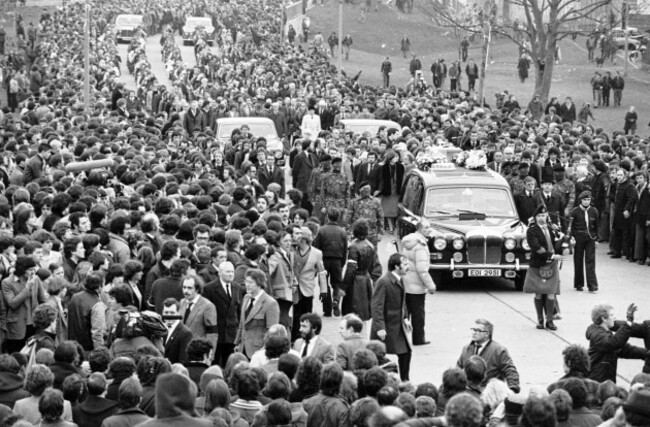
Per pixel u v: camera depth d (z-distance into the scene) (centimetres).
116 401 1538
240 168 3850
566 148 4231
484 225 3155
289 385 1505
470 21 9762
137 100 6175
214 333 2053
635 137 5028
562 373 2366
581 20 10788
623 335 1936
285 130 5672
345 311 2681
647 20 10662
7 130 4203
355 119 5356
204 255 2259
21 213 2562
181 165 3553
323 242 2734
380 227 3312
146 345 1758
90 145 3822
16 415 1423
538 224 2712
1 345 2166
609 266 3544
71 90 6100
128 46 10375
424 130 4875
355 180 4178
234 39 10469
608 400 1441
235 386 1521
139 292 2147
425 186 3272
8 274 2212
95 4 11800
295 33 11281
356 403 1414
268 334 1758
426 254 2552
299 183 4031
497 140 4788
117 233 2408
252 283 2108
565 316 2872
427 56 11106
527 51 7219
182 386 1060
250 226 2612
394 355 2431
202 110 5531
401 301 2228
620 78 8369
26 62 8838
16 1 11412
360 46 11725
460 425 1015
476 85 9431
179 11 11956
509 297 3086
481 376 1644
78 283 2180
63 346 1675
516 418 1337
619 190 3600
